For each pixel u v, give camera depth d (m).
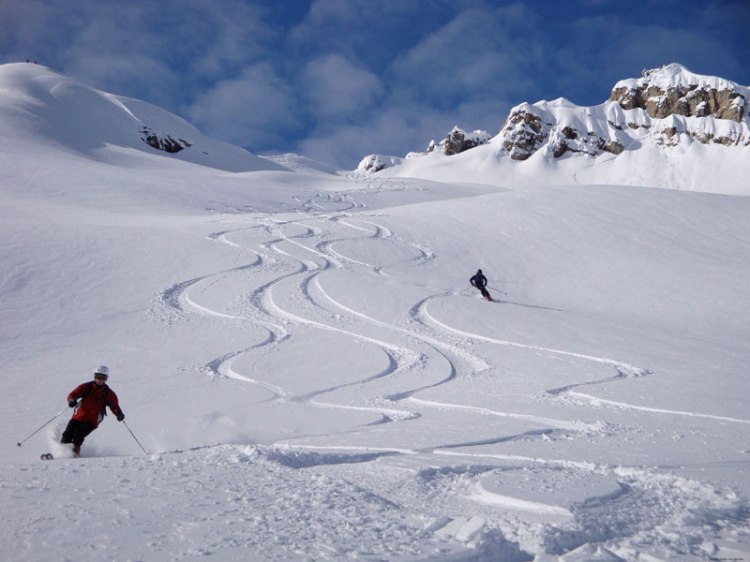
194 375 12.55
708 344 17.03
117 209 40.91
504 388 11.28
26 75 122.38
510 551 3.20
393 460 5.52
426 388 11.61
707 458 5.61
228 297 20.58
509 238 34.84
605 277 28.34
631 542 3.36
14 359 13.73
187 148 130.88
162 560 2.92
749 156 167.50
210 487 4.37
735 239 34.38
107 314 17.97
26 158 52.94
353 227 36.00
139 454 7.61
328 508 3.84
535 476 4.68
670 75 199.88
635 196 42.62
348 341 16.05
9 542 3.16
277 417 9.30
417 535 3.34
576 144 193.62
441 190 90.19
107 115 120.25
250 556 2.97
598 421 7.97
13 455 7.51
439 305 21.56
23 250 22.30
